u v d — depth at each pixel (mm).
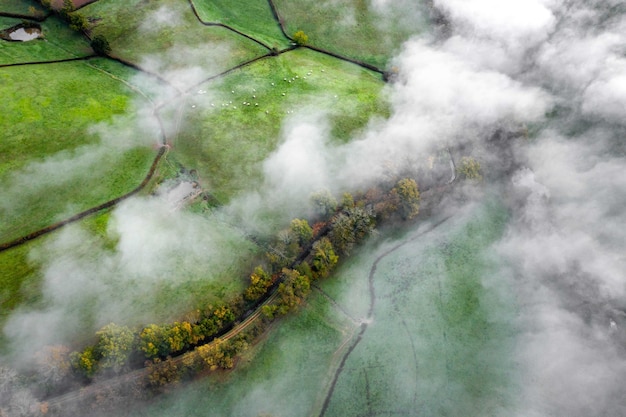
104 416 90375
